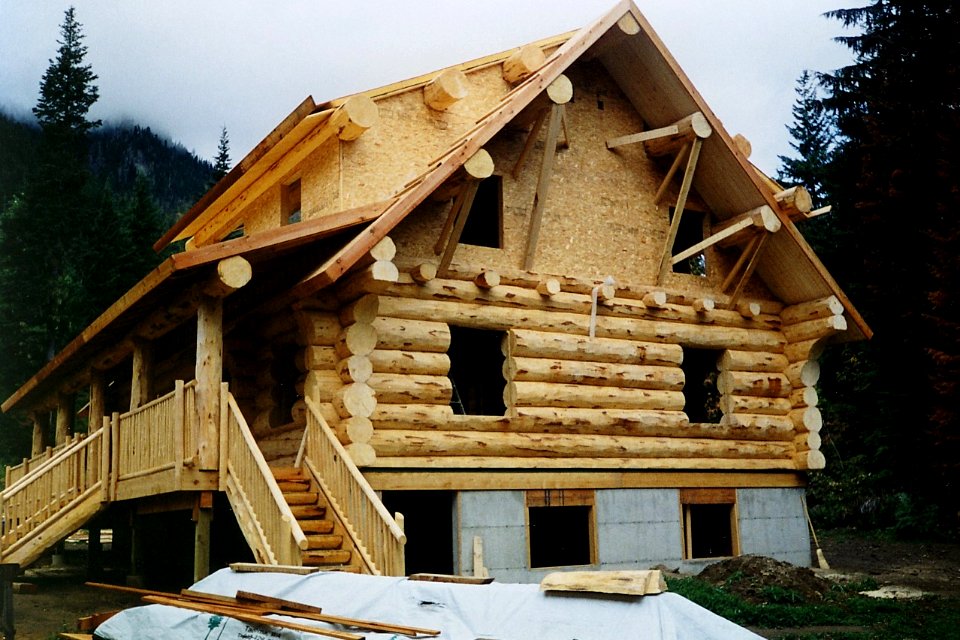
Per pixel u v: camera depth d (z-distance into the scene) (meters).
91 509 15.49
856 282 28.23
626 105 18.03
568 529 20.75
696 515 21.55
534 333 16.00
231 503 12.69
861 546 23.33
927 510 24.50
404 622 8.41
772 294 19.25
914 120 26.23
